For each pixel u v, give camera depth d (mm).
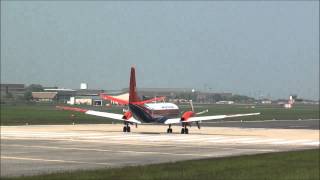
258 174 40906
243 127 160500
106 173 42094
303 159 54469
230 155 67500
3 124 159000
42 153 69562
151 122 123812
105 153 70250
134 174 41125
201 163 50406
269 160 53406
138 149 77188
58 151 72750
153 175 40500
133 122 124875
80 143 88188
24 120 184125
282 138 107000
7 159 61469
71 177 39688
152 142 92250
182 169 44750
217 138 105500
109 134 116562
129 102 121438
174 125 171000
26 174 46625
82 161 59656
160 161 60094
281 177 39250
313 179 38312
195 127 160375
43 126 150750
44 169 51438
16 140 94312
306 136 114562
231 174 41000
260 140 100188
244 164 49031
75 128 142125
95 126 156250
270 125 175000
